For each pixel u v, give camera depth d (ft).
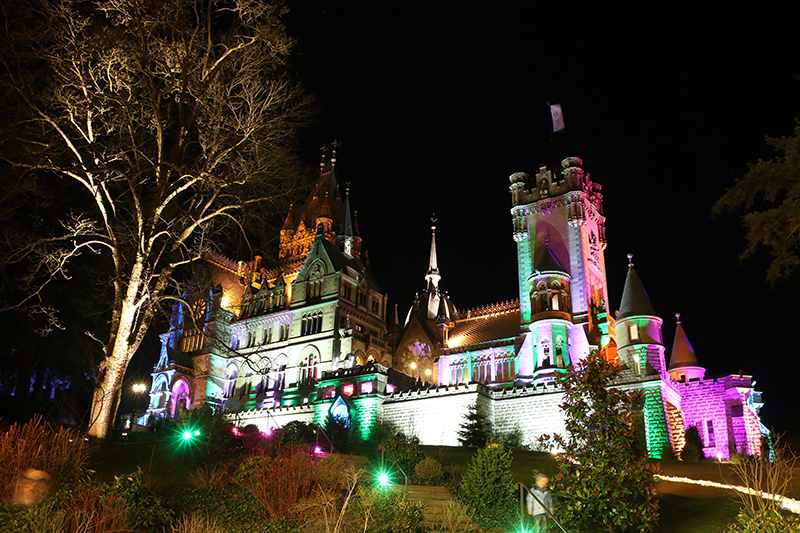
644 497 64.08
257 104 115.75
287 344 246.47
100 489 57.47
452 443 175.63
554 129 252.83
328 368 229.04
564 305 212.23
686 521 69.92
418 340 250.16
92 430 102.06
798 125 64.90
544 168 243.19
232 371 262.06
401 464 96.17
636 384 167.12
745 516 55.47
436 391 183.93
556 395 170.91
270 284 286.05
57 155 108.17
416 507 64.80
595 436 64.64
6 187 122.21
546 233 234.17
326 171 314.35
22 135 102.42
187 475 86.63
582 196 231.71
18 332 148.25
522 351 217.56
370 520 61.11
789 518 54.65
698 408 187.62
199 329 121.60
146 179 111.86
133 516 56.59
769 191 64.34
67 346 161.58
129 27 102.37
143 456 98.17
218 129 111.86
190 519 64.28
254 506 67.46
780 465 67.92
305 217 292.40
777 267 61.98
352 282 250.78
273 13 111.24
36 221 142.31
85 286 156.46
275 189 118.93
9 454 61.57
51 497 55.72
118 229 111.55
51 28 101.24
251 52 113.29
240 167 116.57
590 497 60.29
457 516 71.10
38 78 124.36
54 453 66.13
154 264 113.29
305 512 65.00
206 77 109.50
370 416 190.70
